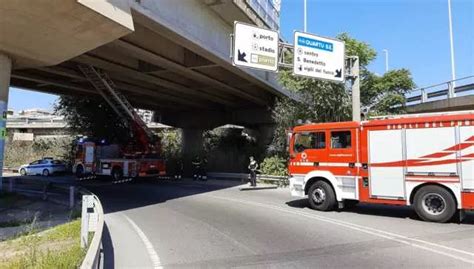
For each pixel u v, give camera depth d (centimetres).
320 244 912
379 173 1289
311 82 2586
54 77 2800
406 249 858
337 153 1388
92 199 876
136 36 1916
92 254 561
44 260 727
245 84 3053
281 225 1149
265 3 2539
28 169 4350
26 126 6544
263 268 730
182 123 4600
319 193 1427
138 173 2883
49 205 1627
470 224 1155
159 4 1670
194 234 1047
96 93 3419
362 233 1030
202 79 2719
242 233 1047
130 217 1352
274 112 3123
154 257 820
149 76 2684
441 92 2845
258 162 3434
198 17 1991
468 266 729
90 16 1385
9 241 986
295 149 1508
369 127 1318
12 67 1830
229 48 2352
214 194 2044
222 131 4853
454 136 1166
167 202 1733
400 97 3006
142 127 2989
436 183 1189
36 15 1369
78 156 3400
